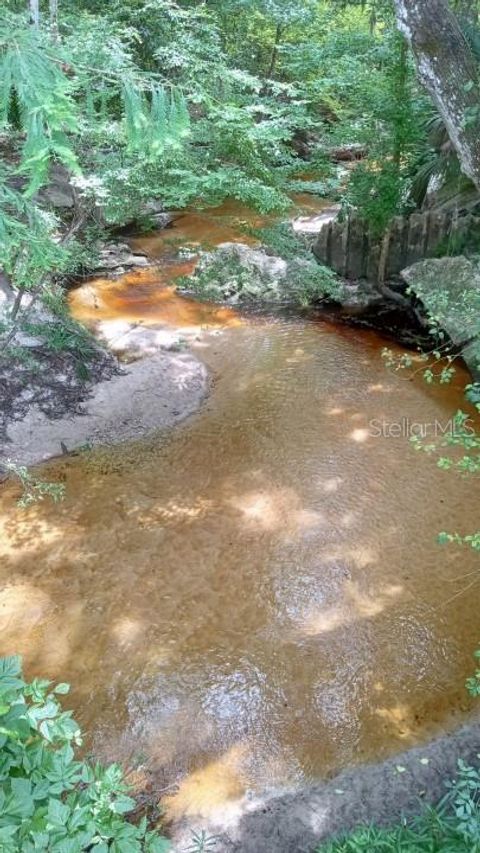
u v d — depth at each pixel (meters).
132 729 3.64
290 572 4.71
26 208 3.21
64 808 1.72
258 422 6.54
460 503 5.35
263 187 6.39
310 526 5.14
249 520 5.23
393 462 5.87
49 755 1.88
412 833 2.80
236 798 3.27
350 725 3.65
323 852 2.81
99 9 10.80
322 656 4.07
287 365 7.62
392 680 3.91
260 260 9.77
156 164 6.10
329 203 12.63
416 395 6.97
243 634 4.24
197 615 4.39
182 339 8.19
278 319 8.87
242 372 7.48
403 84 8.20
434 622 4.30
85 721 3.68
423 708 3.74
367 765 3.41
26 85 1.94
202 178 6.09
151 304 9.16
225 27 14.36
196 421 6.59
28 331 6.87
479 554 4.83
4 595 4.54
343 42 10.10
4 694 1.89
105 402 6.66
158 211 11.30
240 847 3.02
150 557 4.88
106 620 4.35
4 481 5.69
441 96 3.93
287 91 8.96
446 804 3.12
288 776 3.38
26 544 5.00
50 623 4.32
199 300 9.37
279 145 7.24
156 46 10.55
